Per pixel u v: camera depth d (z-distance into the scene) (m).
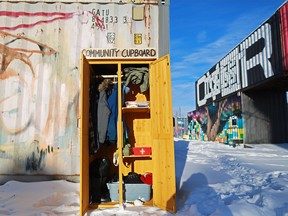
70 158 4.62
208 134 20.42
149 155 3.97
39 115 4.69
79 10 4.89
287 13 10.84
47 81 4.76
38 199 3.72
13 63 4.79
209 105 20.39
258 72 13.12
